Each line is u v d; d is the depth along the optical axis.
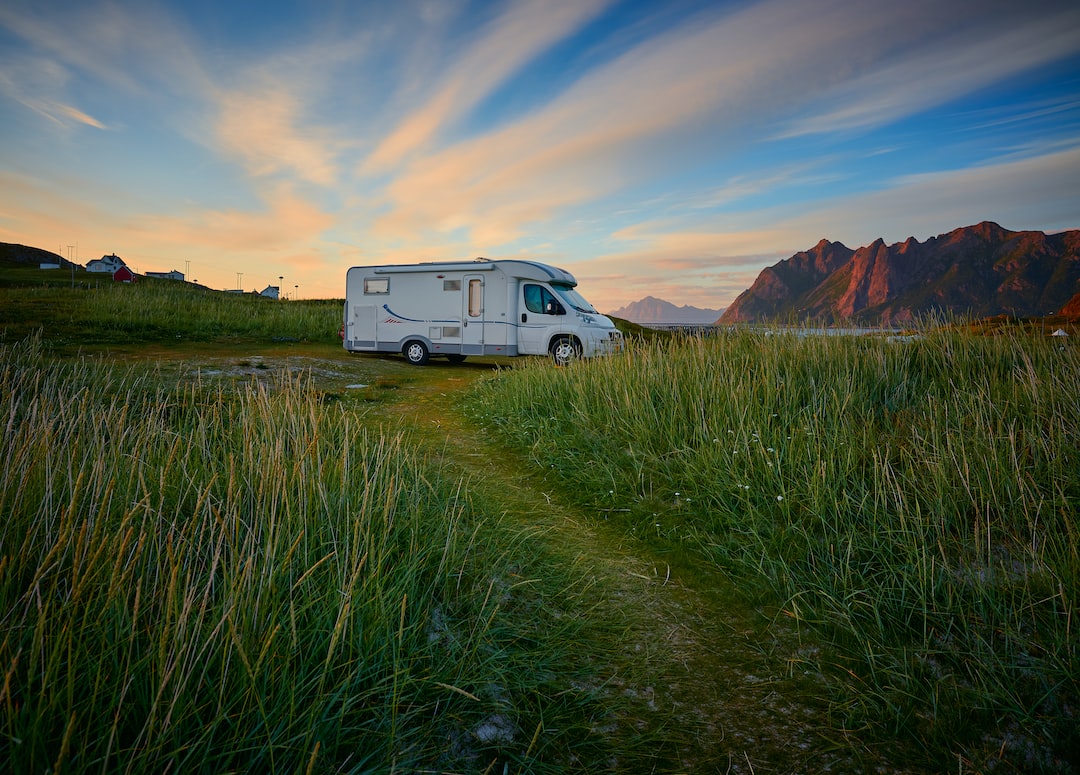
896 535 3.67
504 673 2.61
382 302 14.98
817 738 2.38
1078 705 2.44
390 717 2.16
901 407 5.53
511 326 13.88
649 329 15.46
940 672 2.72
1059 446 4.12
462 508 4.04
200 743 1.71
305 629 2.33
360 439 5.24
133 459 3.22
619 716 2.49
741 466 4.85
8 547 2.36
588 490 5.32
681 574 3.88
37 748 1.59
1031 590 3.10
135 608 1.93
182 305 21.20
